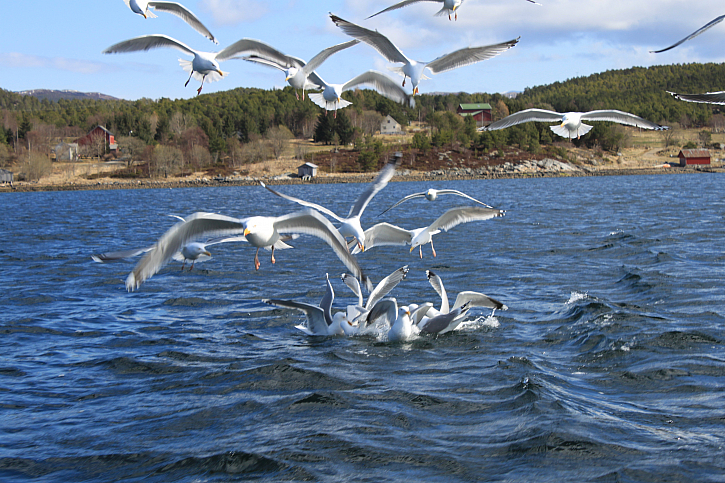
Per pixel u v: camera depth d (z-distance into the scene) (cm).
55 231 4216
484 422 995
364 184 11712
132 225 4669
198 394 1144
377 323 1559
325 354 1384
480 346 1421
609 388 1130
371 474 840
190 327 1625
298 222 965
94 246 3384
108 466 879
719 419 980
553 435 924
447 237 3422
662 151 17275
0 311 1809
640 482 802
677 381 1146
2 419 1037
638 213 4716
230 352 1404
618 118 1405
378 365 1304
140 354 1388
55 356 1380
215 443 939
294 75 1587
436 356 1360
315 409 1063
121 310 1825
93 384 1203
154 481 838
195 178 13362
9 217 5453
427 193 1525
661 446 894
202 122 17750
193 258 1502
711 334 1414
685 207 5206
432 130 18638
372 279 2266
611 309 1634
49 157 15338
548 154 15288
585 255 2678
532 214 4788
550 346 1399
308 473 842
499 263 2527
